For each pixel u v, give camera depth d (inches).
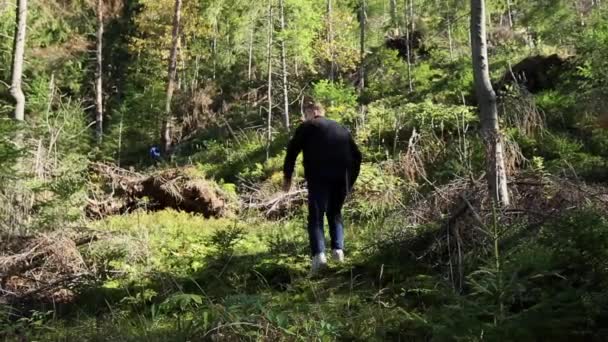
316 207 221.0
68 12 801.6
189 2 1087.6
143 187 420.8
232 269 222.8
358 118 591.2
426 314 155.7
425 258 212.4
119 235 255.0
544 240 173.8
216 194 428.8
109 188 418.3
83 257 244.7
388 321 159.6
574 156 364.5
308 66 1024.9
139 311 195.6
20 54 505.7
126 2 1339.8
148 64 1171.9
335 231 226.8
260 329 145.2
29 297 217.5
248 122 924.6
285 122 787.4
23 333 175.8
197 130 1012.5
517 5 711.1
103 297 210.7
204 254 257.4
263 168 613.9
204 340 146.3
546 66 557.6
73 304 212.1
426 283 181.0
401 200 323.0
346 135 230.5
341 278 205.9
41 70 873.5
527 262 159.8
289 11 848.9
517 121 286.2
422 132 417.4
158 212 393.7
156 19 1141.1
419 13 924.6
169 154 908.6
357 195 339.0
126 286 214.7
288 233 305.7
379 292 176.9
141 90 1163.3
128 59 1321.4
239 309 151.1
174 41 983.6
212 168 702.5
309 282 200.7
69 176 301.3
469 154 311.3
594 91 405.7
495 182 226.1
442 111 444.5
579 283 155.6
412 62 940.6
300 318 158.6
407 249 218.4
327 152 224.8
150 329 166.6
